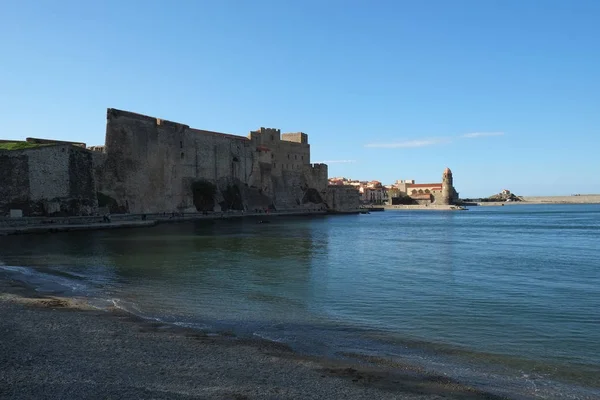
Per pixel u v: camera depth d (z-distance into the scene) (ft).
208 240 119.75
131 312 42.04
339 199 394.73
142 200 209.87
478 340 35.81
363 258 88.94
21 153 139.64
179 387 24.90
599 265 81.87
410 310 45.88
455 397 24.52
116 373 26.71
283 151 345.92
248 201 296.51
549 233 170.19
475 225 223.92
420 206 541.34
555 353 32.78
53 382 25.11
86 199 163.84
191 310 43.78
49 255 83.61
